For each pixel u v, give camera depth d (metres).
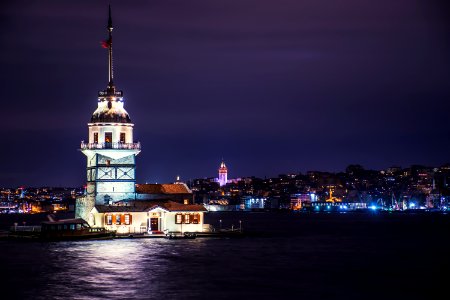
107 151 164.88
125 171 166.88
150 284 97.94
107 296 89.44
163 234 165.00
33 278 102.62
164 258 125.62
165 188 174.75
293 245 162.12
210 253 135.12
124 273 107.44
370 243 174.75
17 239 162.00
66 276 104.38
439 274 111.38
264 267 116.62
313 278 105.56
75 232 158.38
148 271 109.62
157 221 167.12
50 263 117.88
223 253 135.88
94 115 167.88
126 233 163.25
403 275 110.06
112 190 165.88
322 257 134.75
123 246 145.25
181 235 164.00
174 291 93.00
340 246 162.88
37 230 168.50
